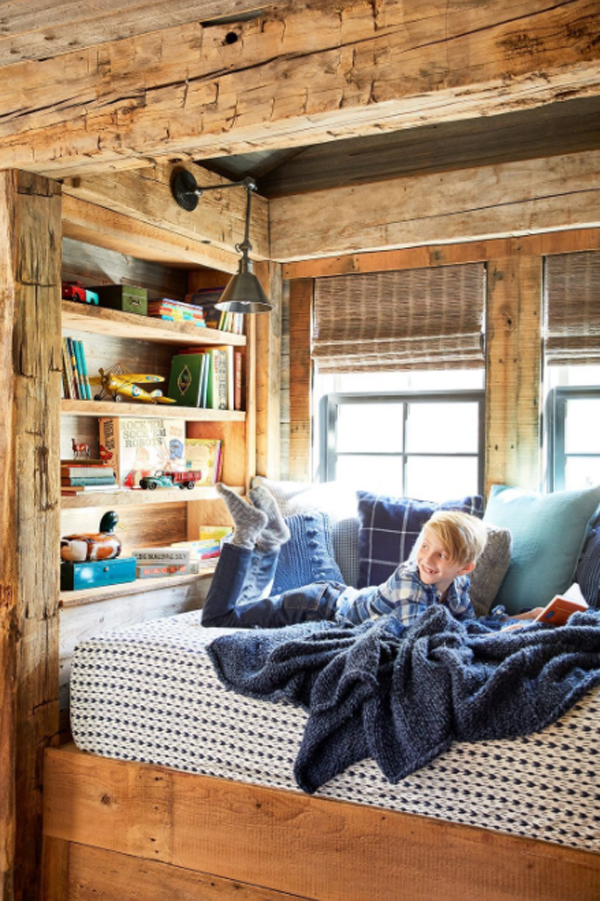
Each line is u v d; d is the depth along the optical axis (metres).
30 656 2.64
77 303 3.06
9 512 2.58
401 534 3.35
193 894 2.44
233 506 2.88
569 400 3.49
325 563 3.37
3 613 2.59
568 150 3.35
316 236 3.85
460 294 3.63
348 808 2.21
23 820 2.62
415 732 2.12
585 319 3.37
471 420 3.79
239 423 3.99
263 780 2.35
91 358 3.59
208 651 2.47
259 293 3.30
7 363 2.58
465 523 2.57
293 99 2.18
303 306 4.03
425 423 3.88
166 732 2.50
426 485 3.87
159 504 3.99
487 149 3.49
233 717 2.39
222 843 2.39
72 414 3.41
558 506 3.09
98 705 2.61
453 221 3.55
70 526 3.53
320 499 3.67
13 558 2.59
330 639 2.48
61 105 2.50
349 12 2.12
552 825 2.00
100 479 3.27
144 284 3.88
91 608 3.03
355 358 3.87
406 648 2.28
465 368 3.61
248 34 2.24
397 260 3.74
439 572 2.54
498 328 3.54
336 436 4.05
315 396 4.05
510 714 2.06
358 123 2.23
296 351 4.05
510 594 3.05
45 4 2.34
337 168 3.82
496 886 2.04
